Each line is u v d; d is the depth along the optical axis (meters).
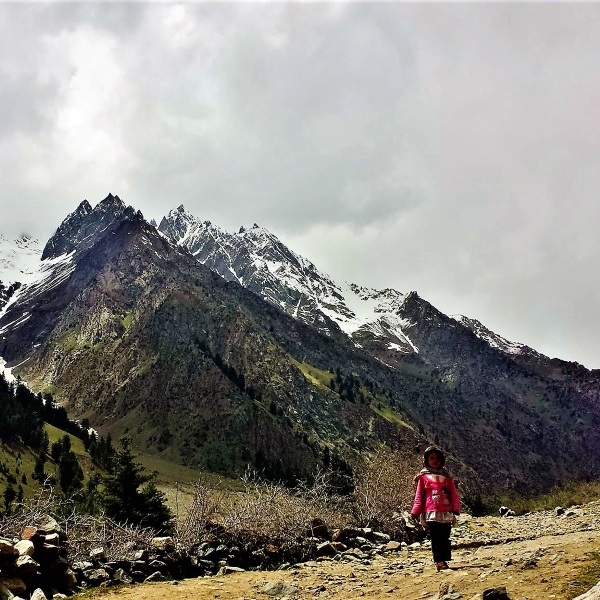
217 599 10.02
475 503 49.72
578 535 15.09
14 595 9.62
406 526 18.86
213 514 15.72
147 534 14.27
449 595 8.60
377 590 10.09
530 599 7.82
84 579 11.47
